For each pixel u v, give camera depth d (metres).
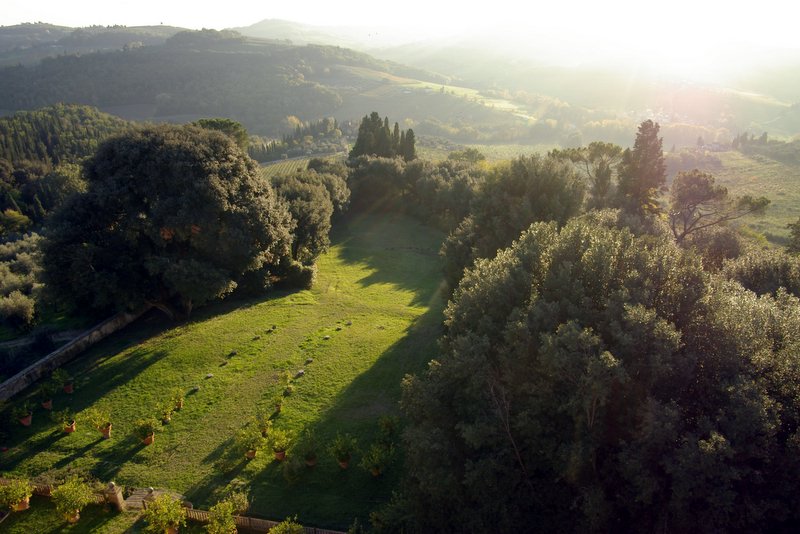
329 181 77.50
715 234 42.94
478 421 16.62
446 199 74.50
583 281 19.67
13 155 128.12
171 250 40.25
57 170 111.81
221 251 38.78
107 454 24.50
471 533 16.20
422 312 44.72
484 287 21.88
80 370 32.31
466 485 16.89
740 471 13.04
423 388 19.38
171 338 36.34
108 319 38.38
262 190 44.06
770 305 17.97
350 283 53.97
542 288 20.69
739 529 13.40
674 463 13.23
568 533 15.54
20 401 28.95
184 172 37.47
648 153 48.69
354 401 28.92
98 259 35.38
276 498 21.59
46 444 25.23
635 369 15.42
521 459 16.84
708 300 17.31
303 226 54.88
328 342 36.72
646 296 17.25
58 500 19.70
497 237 37.62
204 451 24.69
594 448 14.56
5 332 41.16
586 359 15.06
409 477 19.41
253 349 35.16
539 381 17.25
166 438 25.64
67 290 35.19
